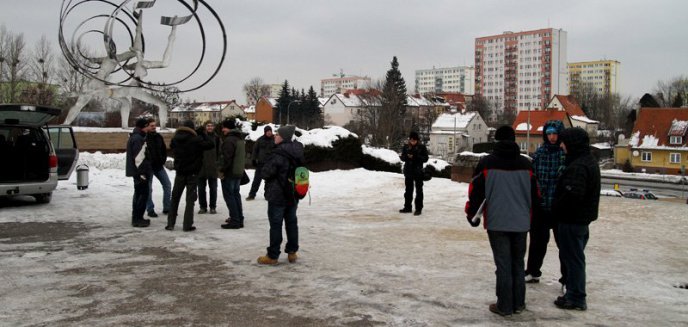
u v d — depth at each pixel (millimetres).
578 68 184125
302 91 102875
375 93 87250
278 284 5922
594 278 6273
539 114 82500
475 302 5363
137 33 20438
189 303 5250
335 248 7727
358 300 5387
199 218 10219
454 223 9875
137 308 5086
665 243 8180
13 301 5246
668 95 112500
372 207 11891
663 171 65000
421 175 10805
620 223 9844
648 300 5473
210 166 10586
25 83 47125
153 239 8219
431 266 6742
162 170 10516
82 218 10000
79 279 6031
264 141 12492
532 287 5953
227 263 6816
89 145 19797
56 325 4613
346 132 19656
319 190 14688
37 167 11203
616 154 70688
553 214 5250
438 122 90125
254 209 11312
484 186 5086
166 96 50969
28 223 9461
